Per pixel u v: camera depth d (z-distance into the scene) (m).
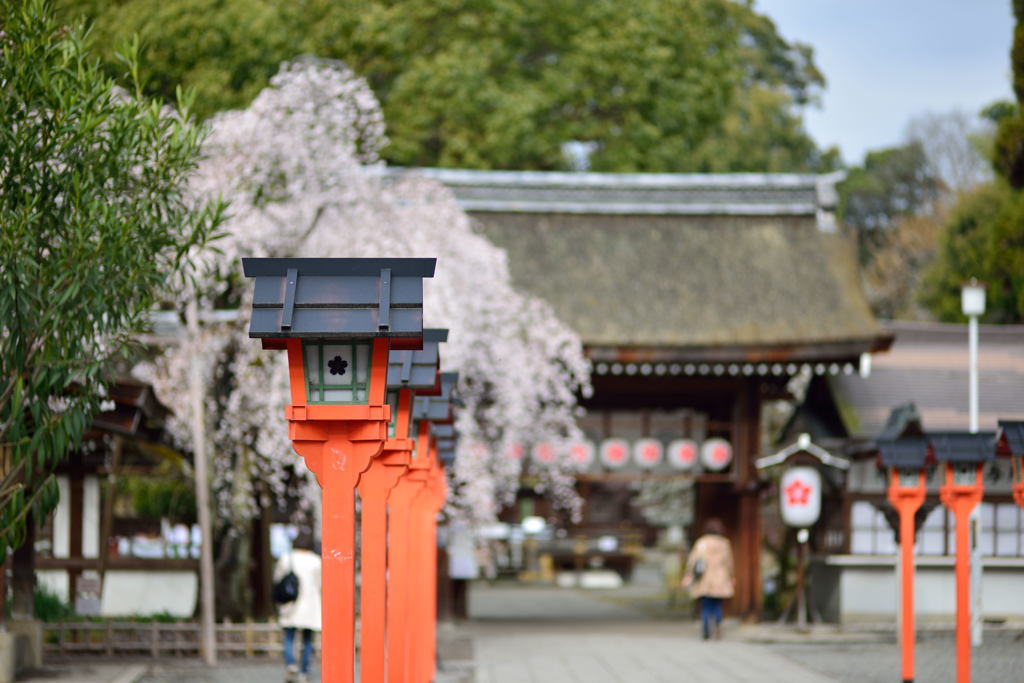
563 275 25.48
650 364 24.02
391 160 32.94
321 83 18.30
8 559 14.95
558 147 34.94
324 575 6.01
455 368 20.23
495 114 32.88
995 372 26.39
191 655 16.77
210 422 18.75
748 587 23.80
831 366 24.23
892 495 13.42
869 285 53.09
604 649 19.11
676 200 26.92
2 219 8.69
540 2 34.31
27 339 9.10
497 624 25.16
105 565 19.11
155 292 10.77
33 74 8.99
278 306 5.82
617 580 42.94
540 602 33.69
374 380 6.01
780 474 22.27
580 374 23.20
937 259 41.69
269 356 17.97
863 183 55.66
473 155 32.84
